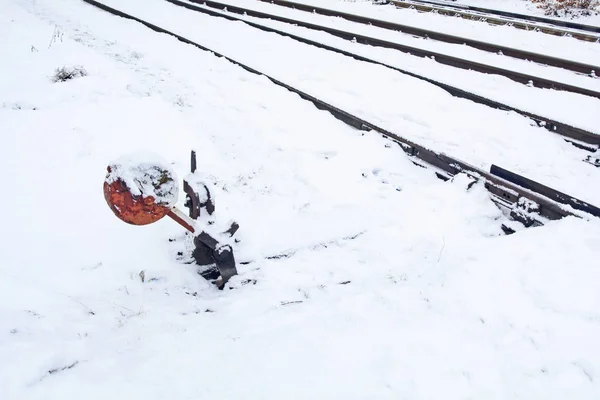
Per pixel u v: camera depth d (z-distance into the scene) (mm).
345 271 5195
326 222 6055
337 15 15945
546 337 3896
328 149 7863
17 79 10094
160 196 3949
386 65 11203
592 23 16297
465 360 3689
